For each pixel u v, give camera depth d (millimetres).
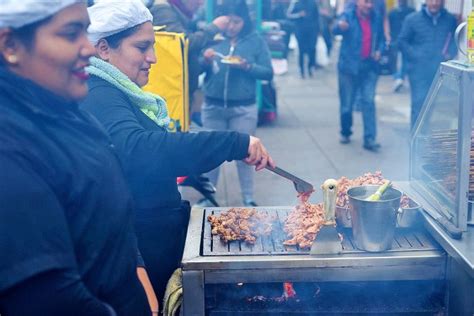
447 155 2090
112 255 1390
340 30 6660
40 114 1253
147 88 3607
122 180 1432
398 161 6324
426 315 2076
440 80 2168
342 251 1979
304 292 2195
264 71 4789
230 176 5992
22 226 1167
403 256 1938
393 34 10516
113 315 1340
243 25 4766
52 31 1253
